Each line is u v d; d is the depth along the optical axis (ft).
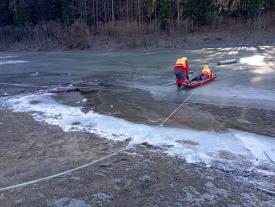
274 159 24.71
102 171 23.24
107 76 60.44
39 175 23.06
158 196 19.94
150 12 137.90
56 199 19.97
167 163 24.18
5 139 29.99
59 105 41.42
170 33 123.85
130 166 23.82
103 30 131.85
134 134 30.27
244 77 51.34
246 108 36.52
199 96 42.22
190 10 126.62
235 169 23.18
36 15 158.71
